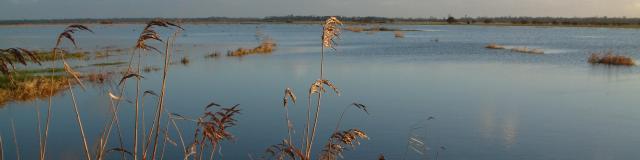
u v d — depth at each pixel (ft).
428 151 42.14
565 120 54.90
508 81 87.45
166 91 76.13
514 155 41.55
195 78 92.79
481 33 359.05
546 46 194.70
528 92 74.95
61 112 57.57
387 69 107.96
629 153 42.63
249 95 72.54
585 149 43.57
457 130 49.57
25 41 243.81
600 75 96.37
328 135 48.11
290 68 110.42
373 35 314.35
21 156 41.27
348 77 93.76
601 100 67.67
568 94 72.95
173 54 152.35
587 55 146.61
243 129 49.90
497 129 50.26
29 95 67.26
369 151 41.88
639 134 48.78
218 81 88.74
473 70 105.60
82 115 55.31
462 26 628.69
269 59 134.10
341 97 68.95
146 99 67.00
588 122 53.83
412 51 165.78
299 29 527.81
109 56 137.59
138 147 41.68
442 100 67.46
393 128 50.44
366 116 56.34
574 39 257.55
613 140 46.57
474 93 73.77
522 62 124.77
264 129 49.98
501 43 218.59
